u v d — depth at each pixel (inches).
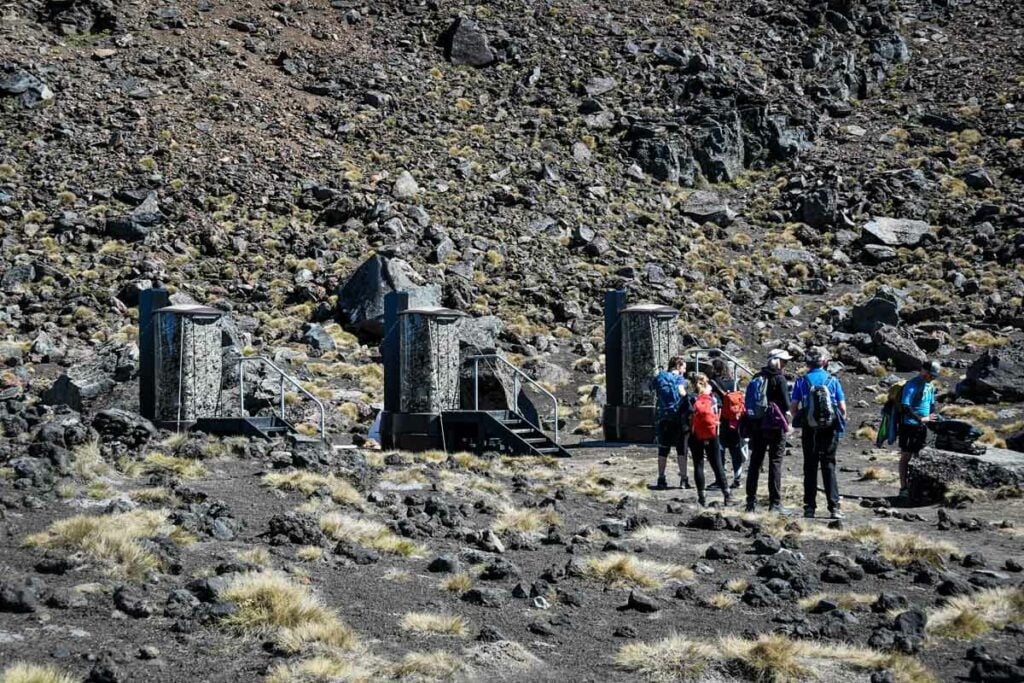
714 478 636.1
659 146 1774.1
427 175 1610.5
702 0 2405.3
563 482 567.5
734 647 274.8
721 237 1581.0
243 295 1253.1
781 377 502.6
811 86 2032.5
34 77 1656.0
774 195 1722.4
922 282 1364.4
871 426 872.9
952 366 1103.6
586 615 313.3
